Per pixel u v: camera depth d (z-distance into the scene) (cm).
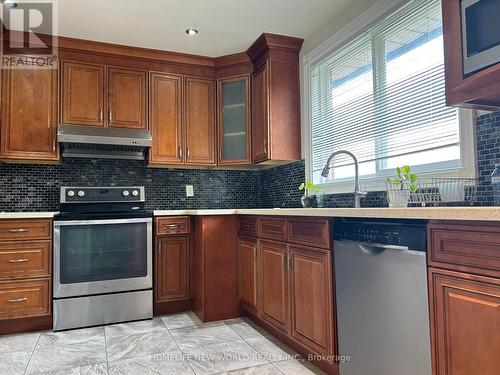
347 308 167
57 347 236
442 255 123
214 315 286
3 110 294
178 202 368
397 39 230
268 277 242
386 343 145
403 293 138
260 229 255
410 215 129
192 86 351
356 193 229
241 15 274
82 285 279
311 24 290
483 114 173
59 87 309
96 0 249
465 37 143
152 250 307
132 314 292
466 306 114
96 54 321
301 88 321
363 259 158
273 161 326
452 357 118
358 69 263
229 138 353
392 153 233
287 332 217
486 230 109
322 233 185
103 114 320
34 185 322
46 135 304
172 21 281
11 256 261
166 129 340
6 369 203
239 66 351
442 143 200
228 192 386
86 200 313
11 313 259
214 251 289
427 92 209
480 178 173
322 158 299
